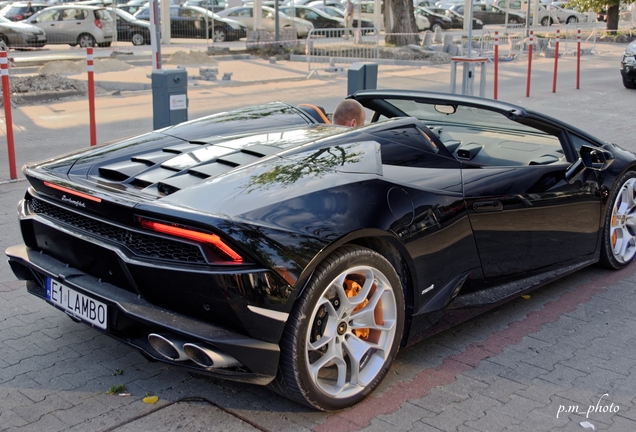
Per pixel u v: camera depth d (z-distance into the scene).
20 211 3.32
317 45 20.55
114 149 3.56
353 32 20.95
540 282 4.05
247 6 27.70
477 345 3.63
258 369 2.65
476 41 24.47
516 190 3.72
